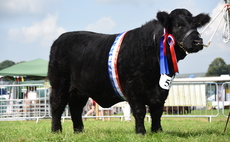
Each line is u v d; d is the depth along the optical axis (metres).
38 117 14.90
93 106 15.92
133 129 9.06
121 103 15.07
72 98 8.45
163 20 6.63
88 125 11.66
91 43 7.81
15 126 11.96
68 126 11.29
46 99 15.52
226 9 7.46
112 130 8.79
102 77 7.40
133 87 6.91
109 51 7.31
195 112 16.91
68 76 8.23
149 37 6.85
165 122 12.85
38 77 20.75
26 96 15.88
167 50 6.77
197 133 7.71
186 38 6.47
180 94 14.97
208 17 6.87
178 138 6.71
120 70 7.04
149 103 7.02
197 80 25.88
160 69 6.71
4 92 17.94
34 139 7.33
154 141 6.36
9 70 20.50
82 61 7.79
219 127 9.71
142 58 6.81
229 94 19.94
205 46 6.61
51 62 8.39
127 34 7.29
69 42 8.18
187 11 6.77
